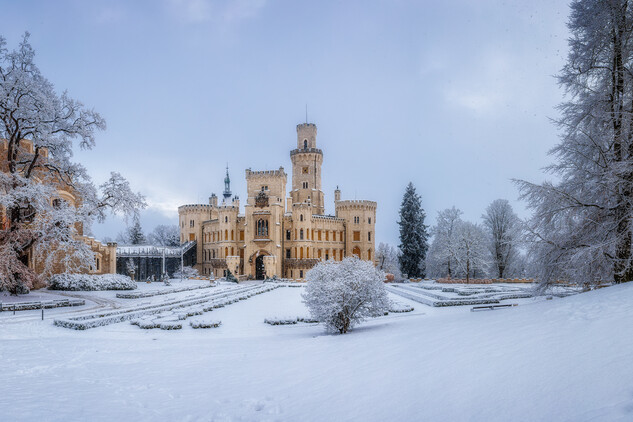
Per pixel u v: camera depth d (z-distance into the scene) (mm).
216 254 91812
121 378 11930
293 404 8969
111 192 37844
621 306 12070
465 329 14141
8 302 30844
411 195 77688
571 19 23406
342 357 13438
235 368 13086
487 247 69938
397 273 95500
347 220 94625
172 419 8344
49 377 12117
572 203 21781
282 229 88750
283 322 26719
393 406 8039
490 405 7191
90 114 38438
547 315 13289
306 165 102375
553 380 7574
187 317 28688
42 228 34531
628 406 5910
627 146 20969
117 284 45469
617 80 22156
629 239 20297
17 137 36062
